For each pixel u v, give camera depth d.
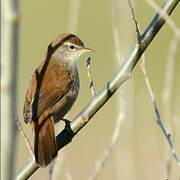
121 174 11.18
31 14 29.58
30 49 27.38
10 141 5.76
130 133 11.22
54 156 9.22
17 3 5.79
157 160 11.75
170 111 10.04
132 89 11.05
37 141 9.42
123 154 11.23
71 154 19.84
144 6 23.97
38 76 10.41
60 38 11.32
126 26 11.20
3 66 5.77
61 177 15.08
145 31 8.41
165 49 26.88
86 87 23.05
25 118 9.73
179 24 26.36
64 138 9.42
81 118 9.12
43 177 16.75
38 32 28.69
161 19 8.35
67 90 10.62
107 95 8.75
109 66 24.69
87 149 20.20
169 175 9.47
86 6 27.38
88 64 8.75
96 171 9.44
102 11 27.06
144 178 13.63
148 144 12.04
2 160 5.74
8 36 5.75
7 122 5.76
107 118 22.14
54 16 29.55
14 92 5.79
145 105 12.71
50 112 9.95
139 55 8.50
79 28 26.88
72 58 11.27
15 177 8.84
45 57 11.16
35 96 9.96
